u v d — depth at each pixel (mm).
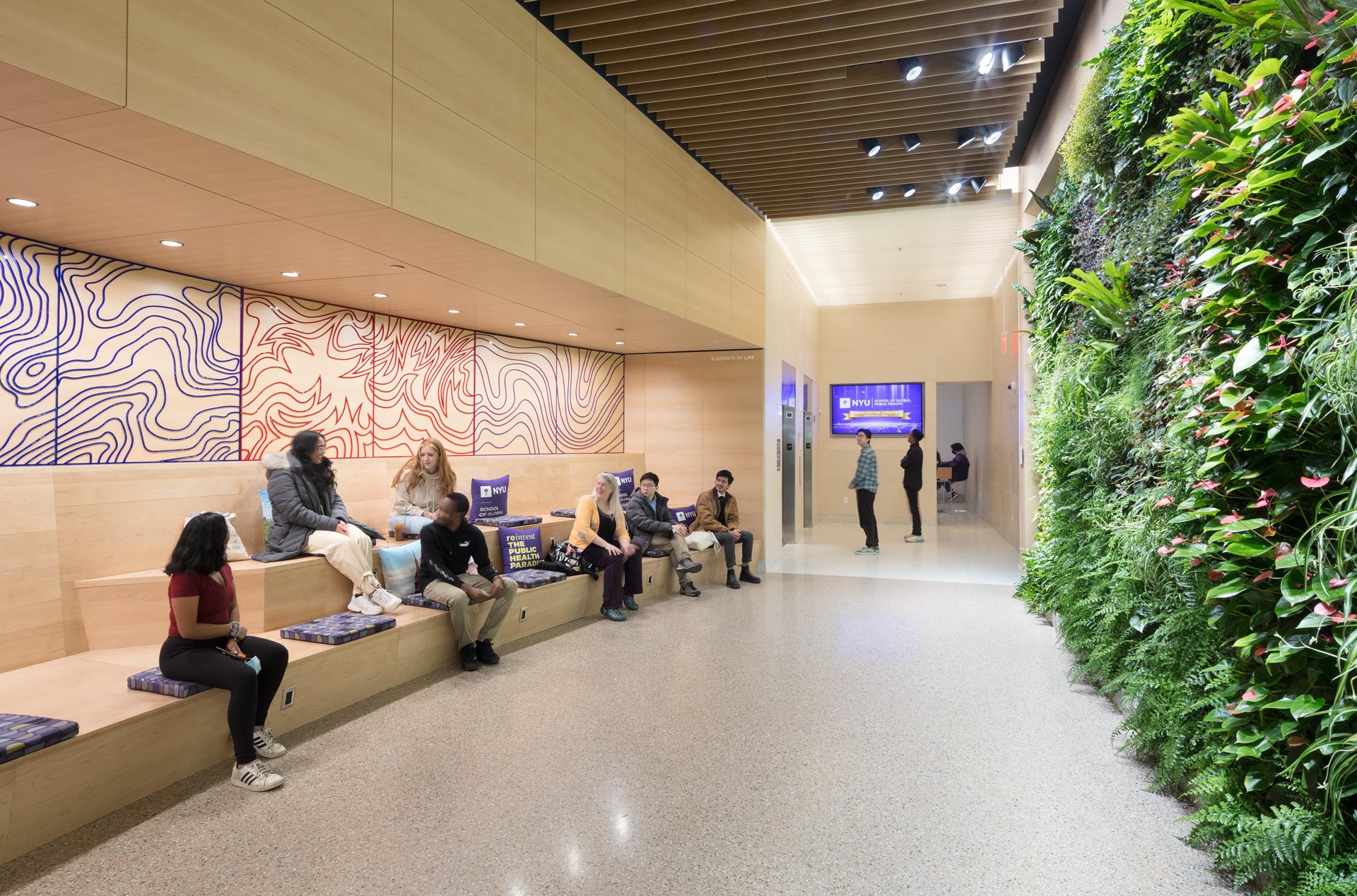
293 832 2674
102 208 3430
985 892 2295
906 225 9227
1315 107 1941
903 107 5844
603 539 6211
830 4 4609
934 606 6492
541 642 5309
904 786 3020
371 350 5992
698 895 2287
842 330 14148
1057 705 3984
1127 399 3639
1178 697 2848
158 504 4184
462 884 2346
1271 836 1981
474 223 4043
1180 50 3072
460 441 6898
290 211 3520
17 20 2209
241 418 4969
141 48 2523
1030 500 7488
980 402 14984
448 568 4879
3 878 2379
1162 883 2332
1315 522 1835
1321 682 1974
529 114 4535
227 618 3293
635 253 5750
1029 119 6652
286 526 4531
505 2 4348
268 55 2953
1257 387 2123
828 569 8484
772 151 6754
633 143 5777
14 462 3768
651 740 3506
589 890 2311
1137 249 3633
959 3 4559
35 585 3617
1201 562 2504
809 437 13062
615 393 8961
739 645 5191
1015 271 8984
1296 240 2037
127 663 3600
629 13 4668
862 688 4266
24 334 3816
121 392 4262
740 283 7930
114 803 2836
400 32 3594
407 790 2996
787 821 2740
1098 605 4254
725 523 7770
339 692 3922
